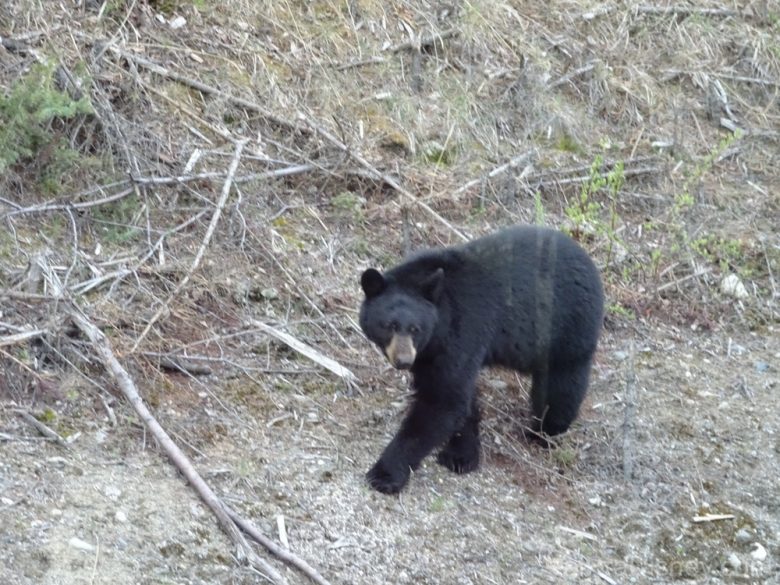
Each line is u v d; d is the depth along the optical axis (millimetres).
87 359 9656
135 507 8344
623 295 13141
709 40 17797
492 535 9281
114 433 9070
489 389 11328
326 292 11703
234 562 8164
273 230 12164
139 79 12867
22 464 8438
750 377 12273
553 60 16359
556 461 10477
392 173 13633
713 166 15859
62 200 11414
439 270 9539
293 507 8898
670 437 11055
